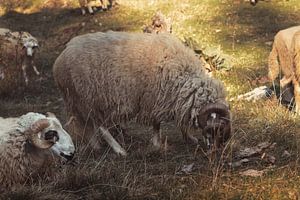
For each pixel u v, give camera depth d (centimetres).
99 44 787
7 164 597
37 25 2377
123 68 764
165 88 747
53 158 623
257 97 1070
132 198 562
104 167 661
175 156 723
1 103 1348
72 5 2538
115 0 2375
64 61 806
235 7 2006
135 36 783
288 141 723
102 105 785
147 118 775
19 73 1516
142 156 731
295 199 539
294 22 1794
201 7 2061
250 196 552
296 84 960
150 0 2294
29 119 612
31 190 571
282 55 1049
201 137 809
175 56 753
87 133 810
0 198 564
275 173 607
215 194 560
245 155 682
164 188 582
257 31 1738
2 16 2619
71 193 585
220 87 750
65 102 835
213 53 1376
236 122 836
